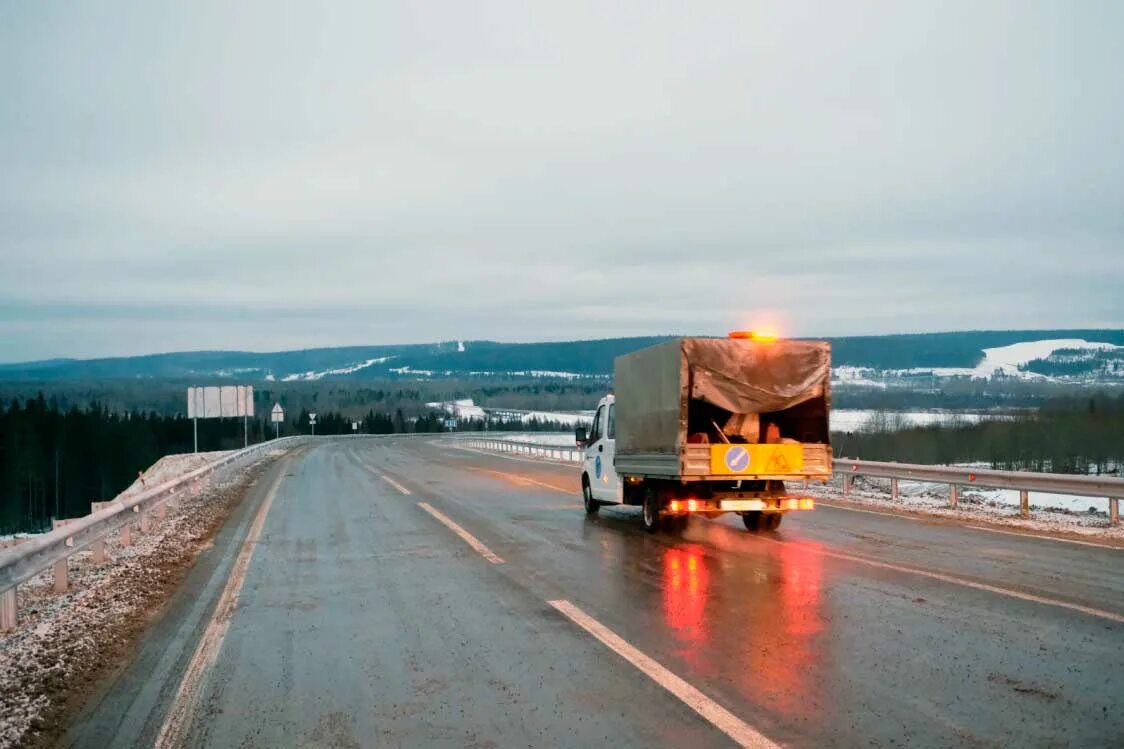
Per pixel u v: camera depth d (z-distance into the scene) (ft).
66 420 296.51
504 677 21.03
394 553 42.09
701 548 41.98
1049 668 20.49
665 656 22.31
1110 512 47.67
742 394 45.11
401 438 355.97
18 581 27.53
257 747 16.93
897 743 16.01
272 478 100.73
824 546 41.78
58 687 21.16
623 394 52.06
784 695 18.90
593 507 58.95
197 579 36.27
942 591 29.86
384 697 19.80
